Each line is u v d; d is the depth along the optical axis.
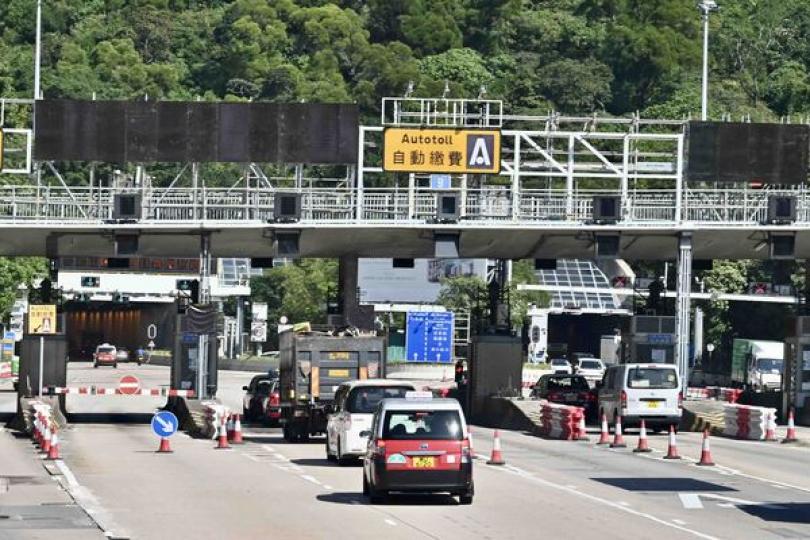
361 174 155.62
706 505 79.94
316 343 123.88
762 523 72.88
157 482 89.88
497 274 181.88
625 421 136.00
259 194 163.50
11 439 126.75
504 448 119.62
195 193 153.88
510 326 171.50
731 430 137.88
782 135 161.12
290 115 155.25
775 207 156.88
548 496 83.38
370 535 66.81
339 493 84.06
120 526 69.69
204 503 79.00
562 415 131.25
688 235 158.62
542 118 160.25
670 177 160.88
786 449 122.69
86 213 160.12
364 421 99.69
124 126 154.38
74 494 83.00
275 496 82.44
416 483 77.38
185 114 154.75
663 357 161.00
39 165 156.25
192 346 154.62
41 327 149.75
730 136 161.00
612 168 159.88
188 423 137.75
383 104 158.00
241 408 185.75
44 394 144.75
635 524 71.88
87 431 138.50
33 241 161.88
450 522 71.56
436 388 192.88
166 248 168.88
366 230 155.50
